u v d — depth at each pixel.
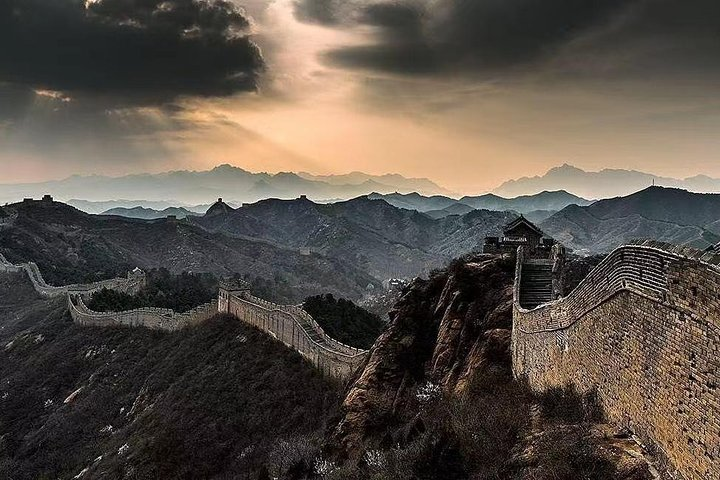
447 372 27.83
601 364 16.73
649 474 13.04
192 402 54.03
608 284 16.38
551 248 35.69
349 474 24.75
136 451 48.75
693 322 11.94
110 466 48.50
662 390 13.20
